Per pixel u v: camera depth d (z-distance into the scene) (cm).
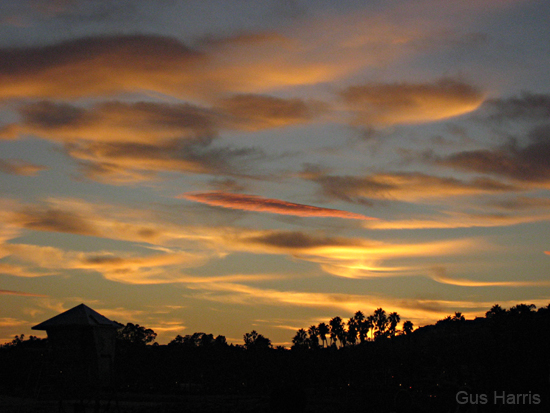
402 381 5884
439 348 7112
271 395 1180
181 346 8656
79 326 7125
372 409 4209
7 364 6800
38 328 7238
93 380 6906
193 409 4594
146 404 5281
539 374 3953
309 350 8069
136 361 7650
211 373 7481
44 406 4975
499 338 5906
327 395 5575
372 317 14800
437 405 2811
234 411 4406
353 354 7756
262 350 8044
